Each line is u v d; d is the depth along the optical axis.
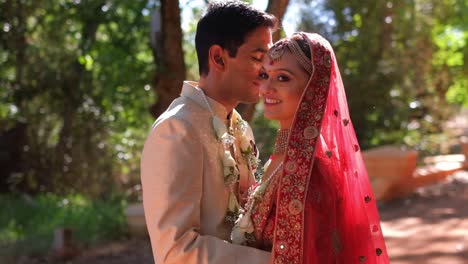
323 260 1.98
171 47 4.29
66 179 11.65
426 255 6.17
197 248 2.04
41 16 10.52
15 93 11.20
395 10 11.77
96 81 10.82
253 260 2.03
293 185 1.99
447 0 13.57
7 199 10.76
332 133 2.09
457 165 11.70
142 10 8.09
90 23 8.30
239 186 2.31
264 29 2.26
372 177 9.43
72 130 11.42
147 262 6.61
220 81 2.27
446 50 14.54
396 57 12.17
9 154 11.65
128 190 11.48
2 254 7.05
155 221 2.09
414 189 9.95
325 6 11.83
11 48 10.85
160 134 2.13
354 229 2.13
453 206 8.69
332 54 2.07
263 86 2.10
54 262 6.76
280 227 1.99
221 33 2.23
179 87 4.36
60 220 8.89
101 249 7.22
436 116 13.99
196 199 2.11
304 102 2.03
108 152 11.45
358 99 11.89
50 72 11.03
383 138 12.05
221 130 2.18
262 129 10.80
